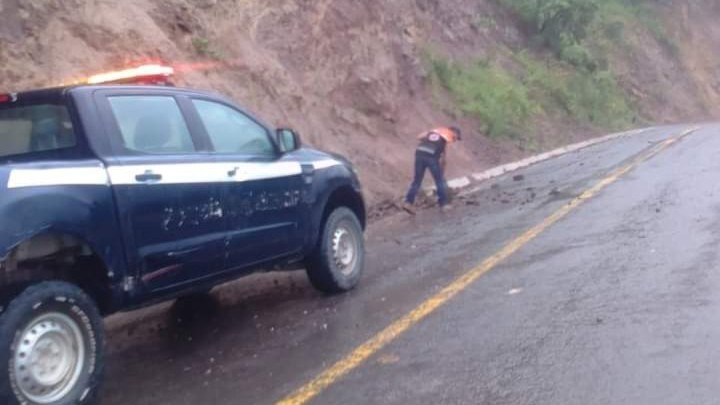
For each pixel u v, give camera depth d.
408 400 6.08
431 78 25.88
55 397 5.98
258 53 16.86
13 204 5.82
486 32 34.22
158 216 6.89
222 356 7.52
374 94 20.59
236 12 17.14
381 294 9.09
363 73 20.44
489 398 6.01
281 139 8.52
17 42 11.76
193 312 9.12
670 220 11.67
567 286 8.70
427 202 16.62
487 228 12.66
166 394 6.71
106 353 7.99
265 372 6.96
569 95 35.47
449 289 8.99
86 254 6.43
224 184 7.59
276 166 8.34
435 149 15.97
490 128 26.34
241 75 15.80
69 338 6.11
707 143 23.00
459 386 6.26
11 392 5.69
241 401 6.38
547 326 7.45
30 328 5.86
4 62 11.45
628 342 6.87
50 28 12.28
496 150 25.39
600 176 17.67
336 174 9.21
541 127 30.66
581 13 38.84
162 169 7.02
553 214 13.21
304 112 17.23
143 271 6.78
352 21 20.69
